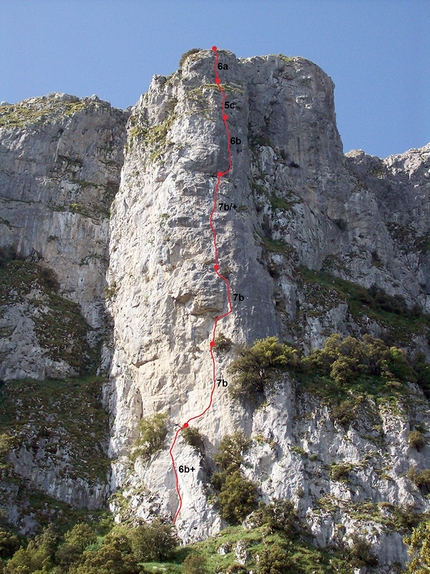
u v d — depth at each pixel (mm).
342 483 56125
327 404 60375
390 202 93875
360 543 52094
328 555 52250
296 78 87625
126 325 70875
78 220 82312
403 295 78750
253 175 78312
